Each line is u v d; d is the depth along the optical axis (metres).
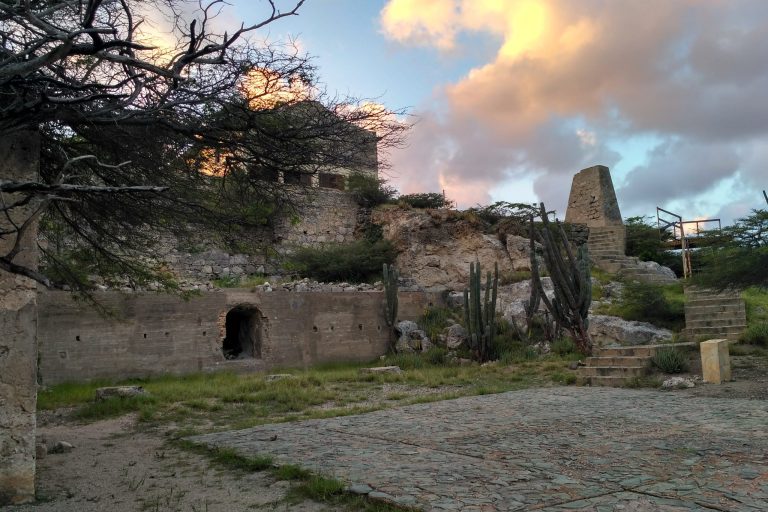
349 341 24.52
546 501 5.57
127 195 8.48
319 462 7.42
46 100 5.26
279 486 6.57
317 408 13.32
